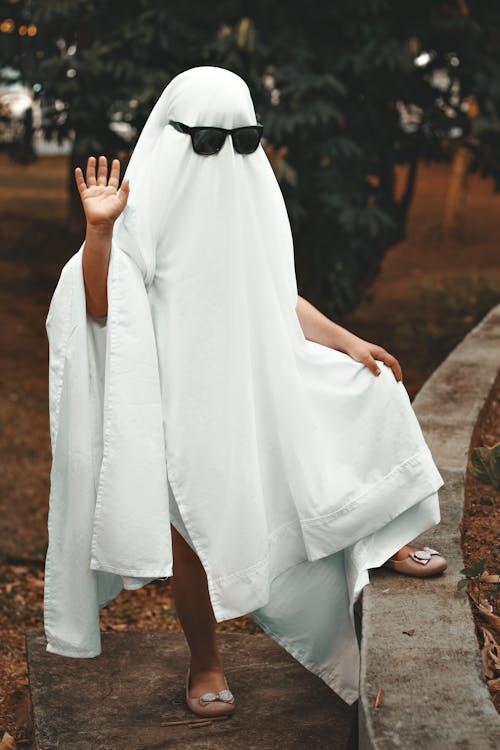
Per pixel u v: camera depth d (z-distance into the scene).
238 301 2.72
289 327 2.82
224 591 2.72
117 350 2.62
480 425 4.41
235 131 2.70
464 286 10.97
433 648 2.42
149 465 2.63
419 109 10.23
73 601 2.75
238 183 2.73
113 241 2.70
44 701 3.14
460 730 2.08
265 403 2.78
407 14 9.61
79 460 2.69
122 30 9.02
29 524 6.88
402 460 2.81
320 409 2.80
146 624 5.16
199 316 2.70
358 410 2.81
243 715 3.04
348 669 2.92
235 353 2.72
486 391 4.62
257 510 2.72
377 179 10.05
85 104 9.22
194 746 2.86
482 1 10.02
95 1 9.20
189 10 8.91
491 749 2.02
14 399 9.53
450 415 4.26
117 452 2.62
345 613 2.91
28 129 13.44
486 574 3.07
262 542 2.73
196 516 2.71
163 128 2.78
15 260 16.22
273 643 3.55
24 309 13.41
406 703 2.18
